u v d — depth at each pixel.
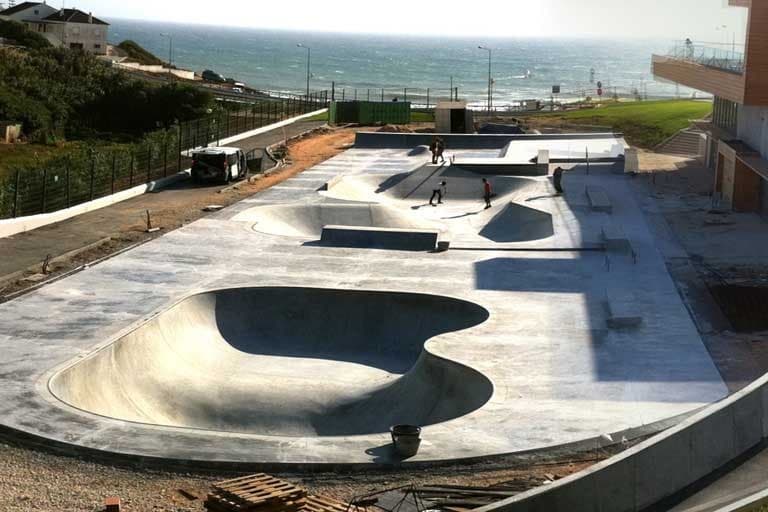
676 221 42.91
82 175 48.25
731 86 42.22
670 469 16.44
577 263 35.94
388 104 87.56
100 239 38.88
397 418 25.08
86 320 28.36
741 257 36.56
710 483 16.78
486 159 61.31
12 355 25.16
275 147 68.19
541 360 25.47
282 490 16.41
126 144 78.31
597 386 23.36
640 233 40.47
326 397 26.86
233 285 32.62
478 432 20.27
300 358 30.19
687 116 80.19
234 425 25.36
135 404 25.45
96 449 19.25
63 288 31.78
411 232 38.97
